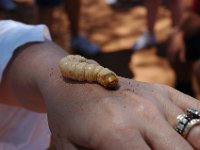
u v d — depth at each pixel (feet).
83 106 0.91
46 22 4.78
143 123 0.85
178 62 3.93
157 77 4.51
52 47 1.21
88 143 0.86
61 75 1.04
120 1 6.37
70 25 5.15
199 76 3.63
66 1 5.01
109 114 0.87
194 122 0.88
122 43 5.35
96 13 6.15
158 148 0.82
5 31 1.25
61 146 0.91
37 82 1.09
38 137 1.40
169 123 0.90
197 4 3.59
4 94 1.26
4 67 1.18
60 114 0.94
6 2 6.05
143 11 6.17
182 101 0.97
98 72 0.97
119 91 0.94
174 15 5.07
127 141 0.82
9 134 1.38
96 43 5.35
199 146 0.86
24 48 1.20
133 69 4.74
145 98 0.92
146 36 5.15
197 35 3.65
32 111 1.28
